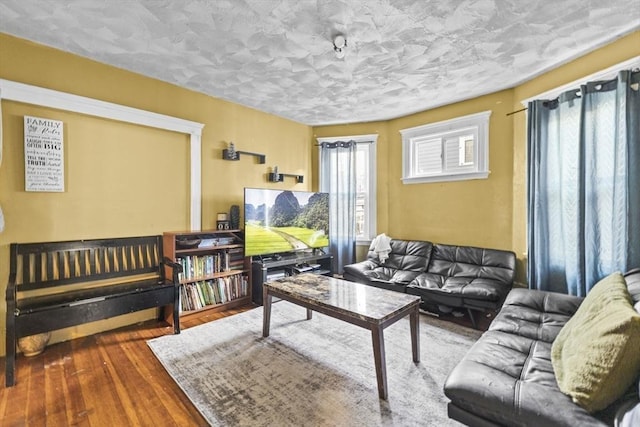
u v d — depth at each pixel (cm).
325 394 183
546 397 117
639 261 217
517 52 253
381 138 454
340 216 458
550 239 281
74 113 258
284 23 212
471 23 213
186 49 248
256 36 229
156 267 298
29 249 234
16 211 232
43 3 191
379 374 180
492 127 349
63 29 220
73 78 255
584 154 248
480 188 361
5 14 202
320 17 205
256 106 390
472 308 277
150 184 305
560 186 272
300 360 223
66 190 255
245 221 347
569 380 121
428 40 234
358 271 362
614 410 108
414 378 200
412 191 425
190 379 198
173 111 319
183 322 296
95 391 187
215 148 358
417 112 414
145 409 171
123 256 284
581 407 111
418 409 170
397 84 320
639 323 109
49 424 160
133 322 292
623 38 230
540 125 285
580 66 261
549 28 219
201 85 322
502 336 180
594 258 242
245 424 158
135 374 205
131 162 292
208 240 324
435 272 356
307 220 414
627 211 219
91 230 268
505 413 118
